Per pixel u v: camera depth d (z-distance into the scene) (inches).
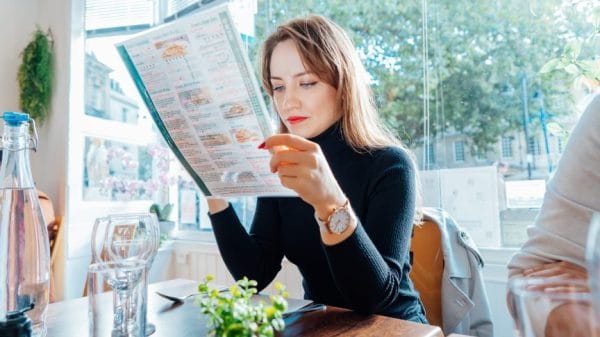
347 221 24.9
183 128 30.3
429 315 46.6
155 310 28.1
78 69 78.6
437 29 59.6
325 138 38.2
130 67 29.0
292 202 39.7
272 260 41.1
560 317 14.0
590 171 28.0
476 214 57.6
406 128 61.4
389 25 62.9
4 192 22.9
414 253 47.9
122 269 22.8
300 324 24.0
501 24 55.8
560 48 52.2
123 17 84.5
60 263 72.7
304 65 35.3
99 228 24.7
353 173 36.4
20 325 16.4
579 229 27.3
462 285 46.9
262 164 29.3
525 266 29.5
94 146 80.2
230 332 13.9
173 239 87.4
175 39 26.1
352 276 24.9
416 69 60.9
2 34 76.7
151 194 87.9
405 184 32.6
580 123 30.9
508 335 53.3
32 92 77.1
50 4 81.3
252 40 73.5
